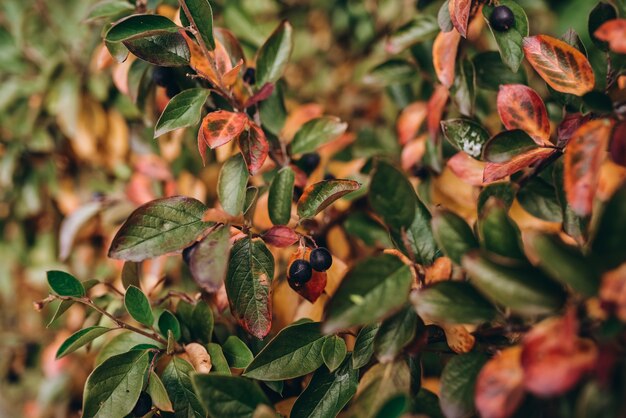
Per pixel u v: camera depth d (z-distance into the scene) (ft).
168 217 1.15
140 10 1.36
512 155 1.14
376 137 1.80
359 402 1.09
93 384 1.15
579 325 0.95
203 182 1.63
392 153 1.72
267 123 1.38
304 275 1.18
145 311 1.21
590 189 0.99
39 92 1.88
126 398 1.16
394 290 1.01
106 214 1.70
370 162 1.54
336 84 2.12
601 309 0.93
